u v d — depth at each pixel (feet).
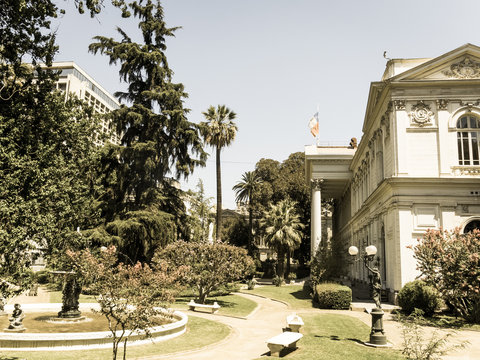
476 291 52.85
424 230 71.92
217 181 142.41
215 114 147.95
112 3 42.80
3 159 35.24
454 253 56.34
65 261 44.06
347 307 75.51
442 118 75.97
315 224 135.54
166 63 128.36
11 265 32.45
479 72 76.74
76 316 52.85
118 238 98.84
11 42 40.65
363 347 40.40
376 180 94.38
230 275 81.87
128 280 31.71
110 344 40.16
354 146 146.92
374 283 43.37
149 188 116.16
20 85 43.80
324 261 94.02
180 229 124.36
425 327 52.19
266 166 202.28
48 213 36.99
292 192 188.96
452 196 72.74
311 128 147.02
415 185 73.67
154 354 37.81
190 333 48.85
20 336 37.99
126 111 117.29
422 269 58.95
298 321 48.03
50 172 38.88
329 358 35.88
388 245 79.30
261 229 189.67
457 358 35.99
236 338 48.01
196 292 90.84
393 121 77.46
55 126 44.96
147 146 110.52
